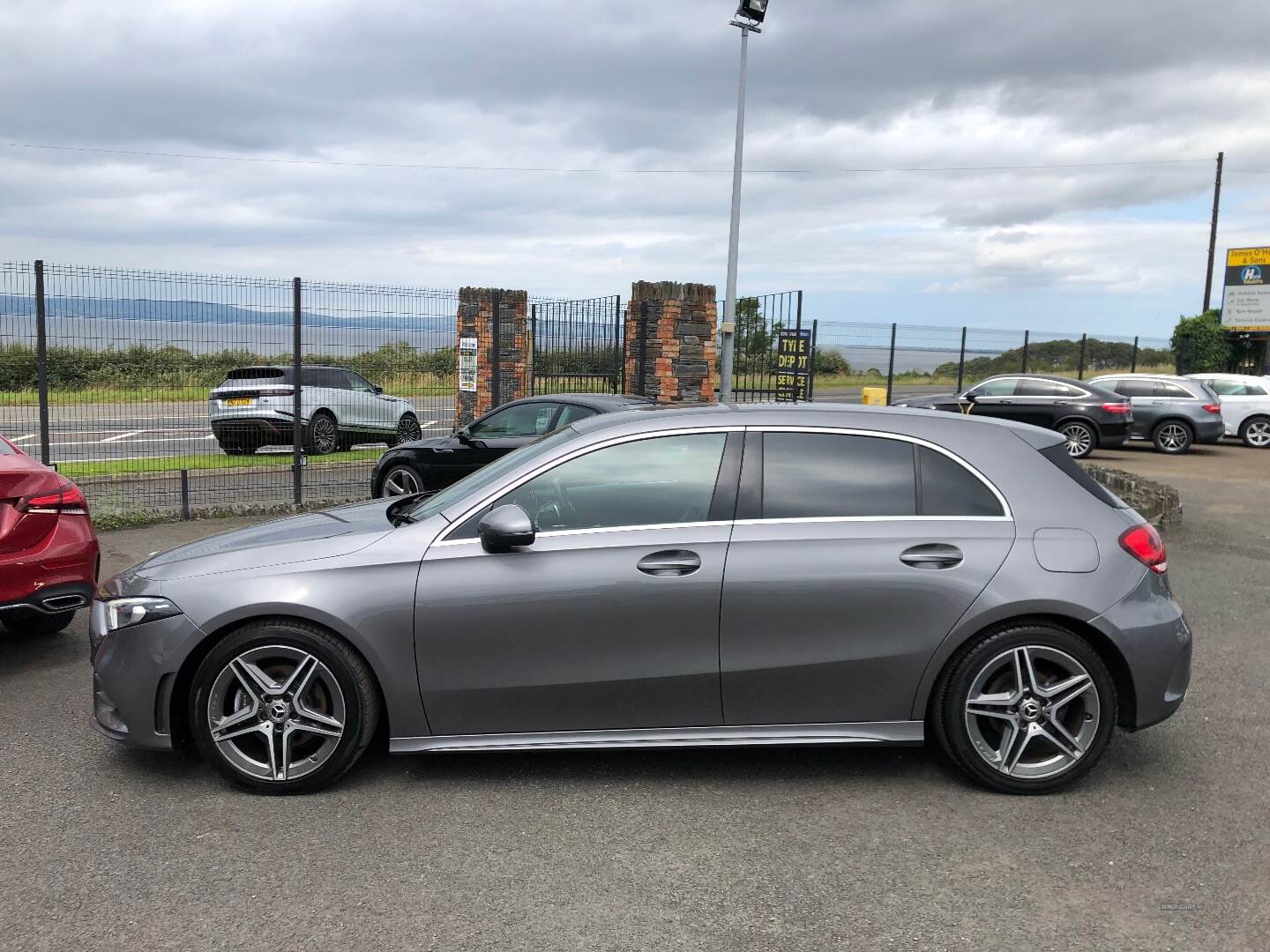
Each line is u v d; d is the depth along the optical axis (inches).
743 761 166.4
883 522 152.0
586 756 168.1
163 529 373.1
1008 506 153.3
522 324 684.1
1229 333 1256.8
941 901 121.3
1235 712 190.1
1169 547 362.6
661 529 151.9
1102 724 149.6
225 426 536.1
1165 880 126.6
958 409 743.1
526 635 149.3
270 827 140.5
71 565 208.8
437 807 147.5
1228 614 265.6
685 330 570.3
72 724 181.5
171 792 152.0
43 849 133.5
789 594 148.5
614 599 148.6
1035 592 147.4
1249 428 832.3
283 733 149.9
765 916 117.8
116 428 411.5
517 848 134.8
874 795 152.6
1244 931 114.7
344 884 124.7
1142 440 808.9
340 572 149.8
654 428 158.1
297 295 423.5
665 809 147.4
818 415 159.5
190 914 117.3
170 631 148.8
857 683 150.7
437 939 112.7
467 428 407.8
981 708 150.6
